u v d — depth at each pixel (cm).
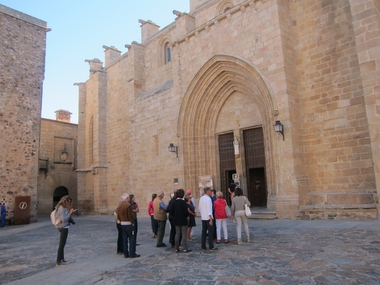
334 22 1286
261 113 1504
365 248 654
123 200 766
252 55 1434
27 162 2031
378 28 1069
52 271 648
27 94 2083
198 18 1995
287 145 1268
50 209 3184
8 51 2014
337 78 1260
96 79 2777
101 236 1184
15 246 1031
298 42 1389
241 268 583
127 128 2462
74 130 3559
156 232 1052
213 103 1736
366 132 1167
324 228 933
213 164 1744
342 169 1216
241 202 833
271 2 1383
